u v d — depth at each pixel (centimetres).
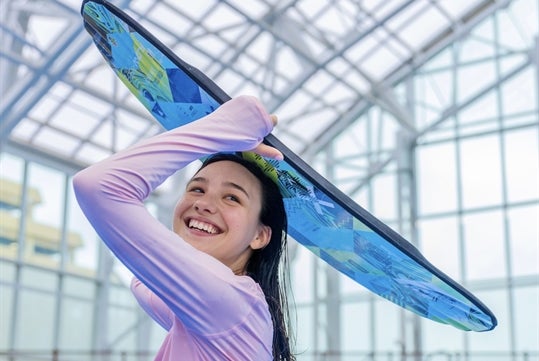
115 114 1747
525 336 1775
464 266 1891
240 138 179
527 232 1838
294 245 1984
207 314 175
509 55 1922
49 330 1722
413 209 1958
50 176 1795
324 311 1972
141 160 171
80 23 1430
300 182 193
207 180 199
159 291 173
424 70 2012
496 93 1941
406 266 204
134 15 1558
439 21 1920
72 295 1775
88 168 168
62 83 1593
